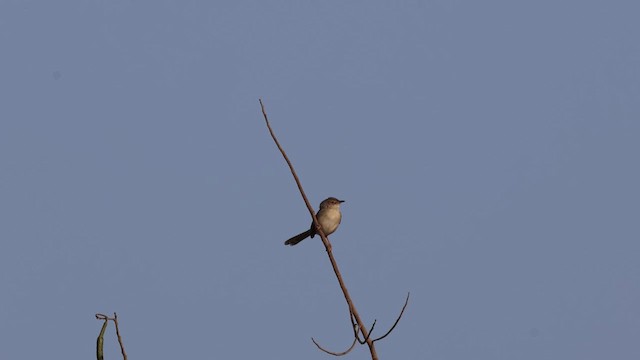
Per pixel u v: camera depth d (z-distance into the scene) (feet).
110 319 31.83
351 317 34.40
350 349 33.81
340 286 35.09
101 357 31.17
